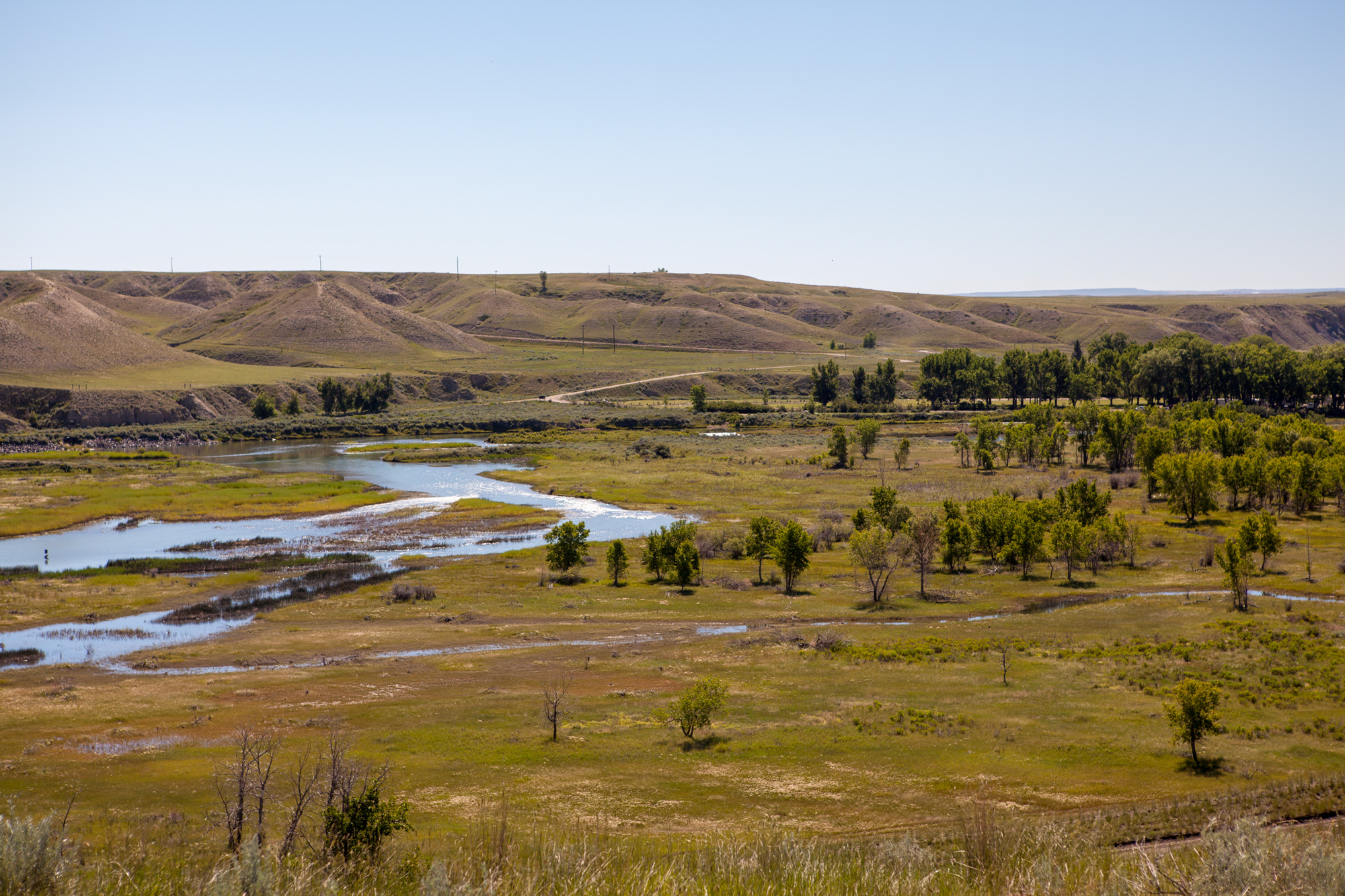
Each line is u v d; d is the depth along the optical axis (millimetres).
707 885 12172
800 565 81062
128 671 57781
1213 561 87625
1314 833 11445
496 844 14070
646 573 88875
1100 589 80062
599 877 11977
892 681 54406
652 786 37281
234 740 43438
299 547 99312
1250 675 53031
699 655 61344
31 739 44000
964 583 83875
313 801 25812
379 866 14367
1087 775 37969
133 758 40844
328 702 50969
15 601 75250
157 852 20109
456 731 45312
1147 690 50875
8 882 11156
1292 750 40312
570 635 67500
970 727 45219
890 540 82438
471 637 66875
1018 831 15344
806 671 56906
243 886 11383
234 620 71188
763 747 42531
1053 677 54406
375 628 69188
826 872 12984
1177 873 11336
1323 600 72125
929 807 34219
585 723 47000
